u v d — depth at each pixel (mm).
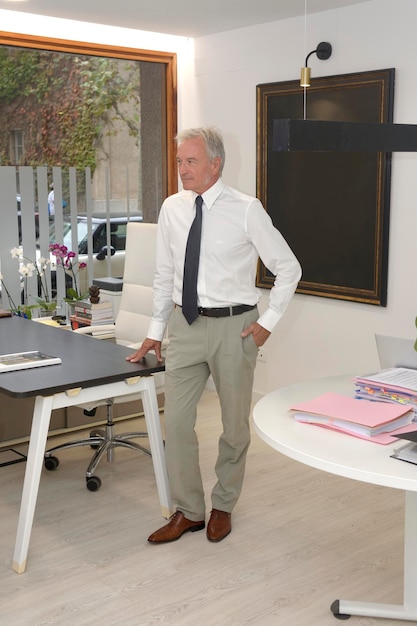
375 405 2439
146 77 5320
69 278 5168
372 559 3080
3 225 4844
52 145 4973
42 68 4859
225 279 3031
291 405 2584
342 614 2664
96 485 3713
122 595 2818
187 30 4957
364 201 4277
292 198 4680
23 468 4016
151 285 4078
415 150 2432
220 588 2865
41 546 3186
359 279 4371
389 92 4059
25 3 4156
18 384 2896
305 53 4500
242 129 4992
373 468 2025
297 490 3758
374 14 4109
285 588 2865
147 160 5426
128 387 3170
